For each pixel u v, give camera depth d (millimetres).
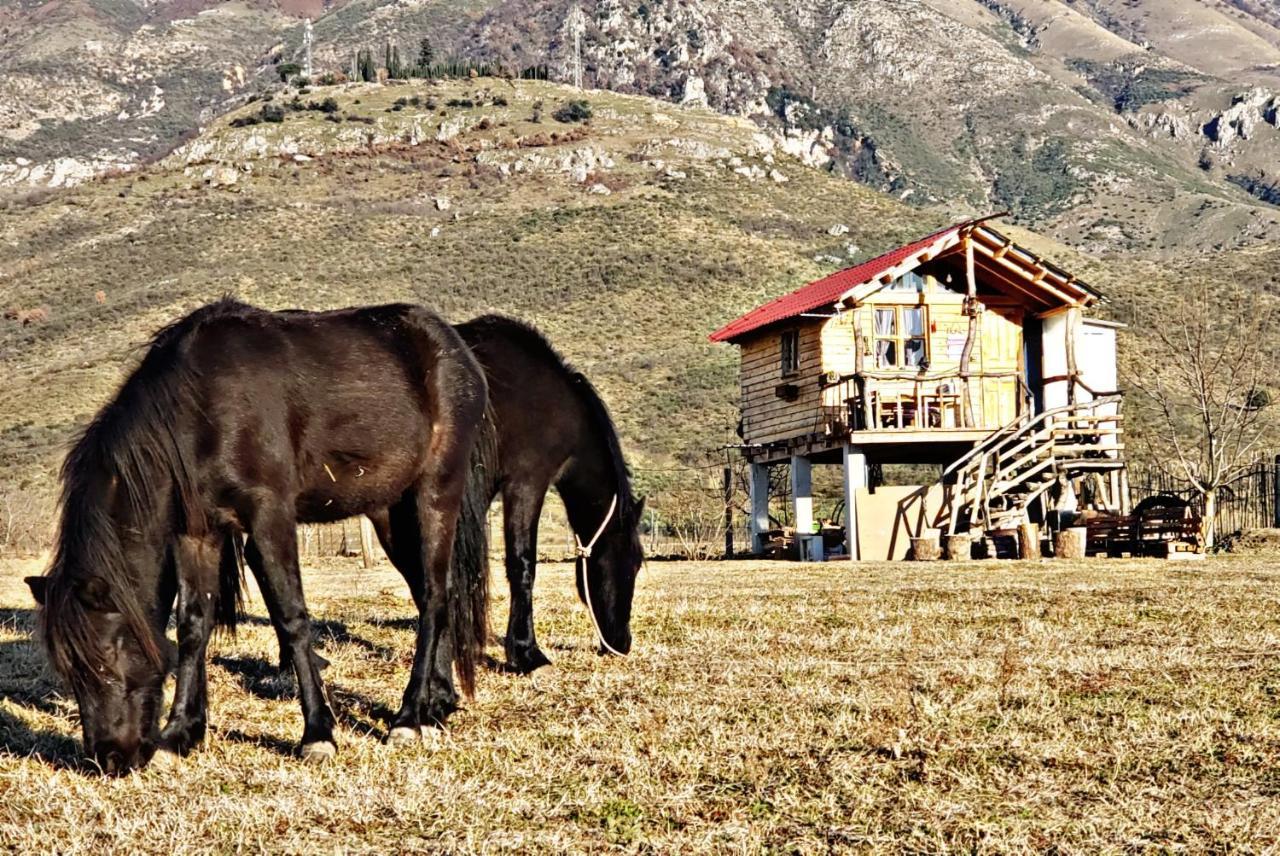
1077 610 14141
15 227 102562
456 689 9531
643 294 77125
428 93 162250
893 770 6859
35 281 86000
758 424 32938
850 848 5574
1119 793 6344
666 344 67312
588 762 7164
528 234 92250
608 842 5680
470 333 10398
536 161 125312
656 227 93250
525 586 10344
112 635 6668
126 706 6711
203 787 6660
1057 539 26609
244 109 156500
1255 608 14086
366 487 7949
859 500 28328
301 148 138000
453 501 8430
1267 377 48188
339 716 8508
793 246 92312
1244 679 9352
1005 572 21344
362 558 29266
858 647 11414
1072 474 29266
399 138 142125
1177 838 5629
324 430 7656
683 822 5984
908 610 14422
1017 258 29109
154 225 97688
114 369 61688
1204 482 30328
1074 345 29828
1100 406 29766
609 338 69312
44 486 40312
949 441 28031
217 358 7312
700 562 29141
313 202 108250
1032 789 6461
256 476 7285
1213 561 24125
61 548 6699
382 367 8000
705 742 7523
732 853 5500
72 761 7363
